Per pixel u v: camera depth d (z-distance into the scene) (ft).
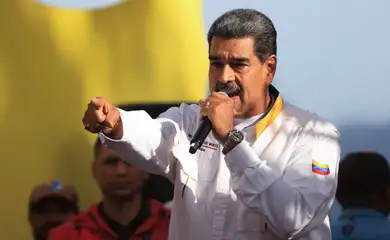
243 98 28.60
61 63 57.41
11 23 56.49
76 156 57.21
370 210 44.21
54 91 57.21
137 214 39.45
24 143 56.49
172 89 58.95
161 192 47.60
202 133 28.12
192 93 59.67
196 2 59.77
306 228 27.99
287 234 27.71
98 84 57.88
